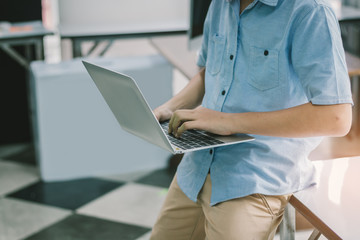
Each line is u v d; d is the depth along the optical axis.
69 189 3.33
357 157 1.57
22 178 3.48
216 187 1.40
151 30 3.75
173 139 1.40
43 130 3.33
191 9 2.84
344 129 1.23
